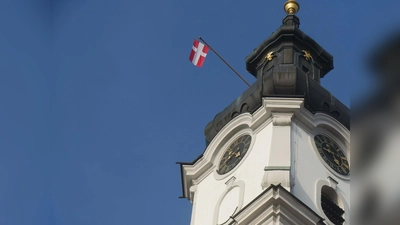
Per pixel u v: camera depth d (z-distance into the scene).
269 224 38.84
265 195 39.66
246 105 49.47
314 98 48.91
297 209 39.47
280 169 43.12
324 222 41.25
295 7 58.25
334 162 46.78
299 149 45.53
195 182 49.16
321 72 55.00
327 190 45.03
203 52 54.03
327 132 48.38
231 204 44.47
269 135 46.12
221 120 50.53
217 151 48.66
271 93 48.44
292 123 46.75
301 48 54.41
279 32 54.31
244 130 48.31
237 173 46.06
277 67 49.38
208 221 45.28
